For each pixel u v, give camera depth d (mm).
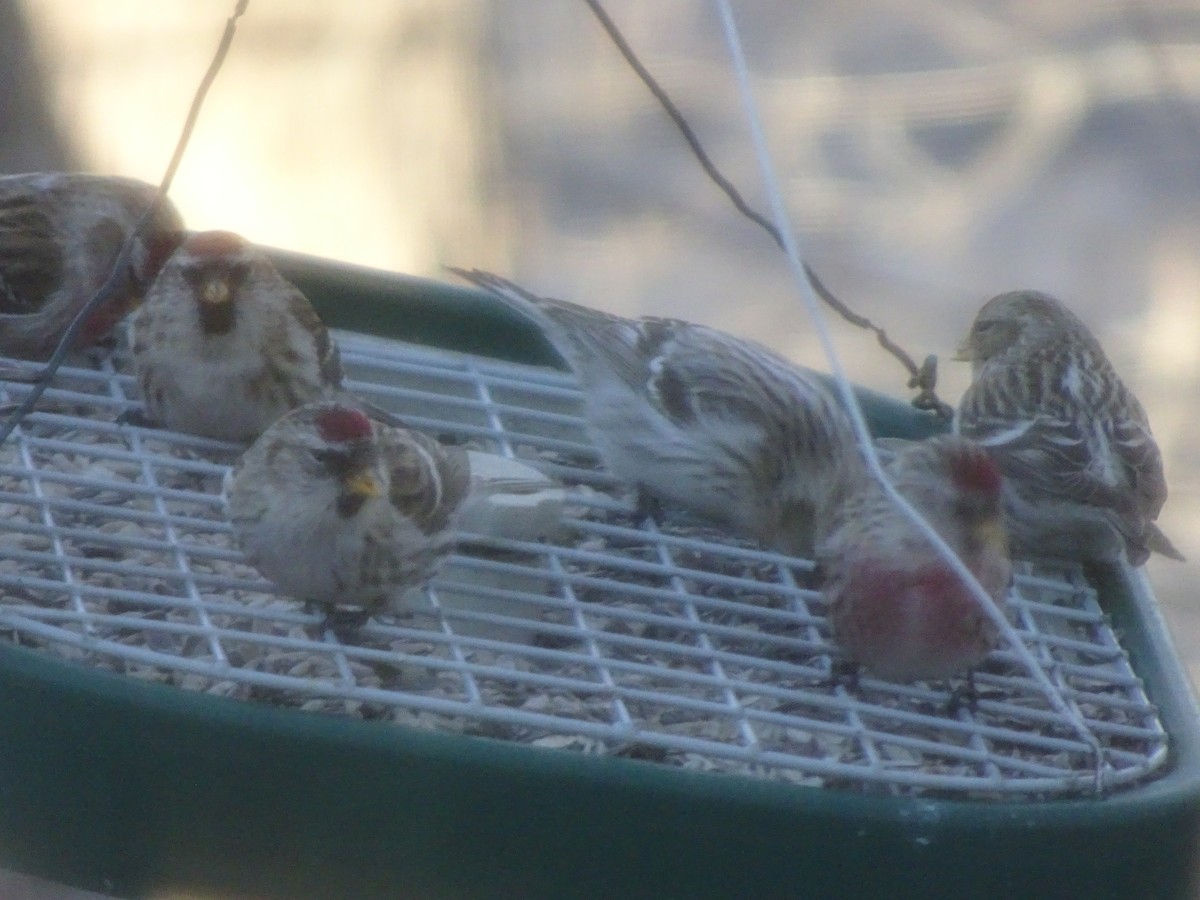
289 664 6895
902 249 18672
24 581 6988
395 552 7320
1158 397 16859
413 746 6090
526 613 7590
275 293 8742
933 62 19906
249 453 7586
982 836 6113
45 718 6273
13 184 10320
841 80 19938
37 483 7652
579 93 19250
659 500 8930
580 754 6145
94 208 10156
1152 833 6285
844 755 6734
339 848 6188
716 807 6070
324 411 7449
